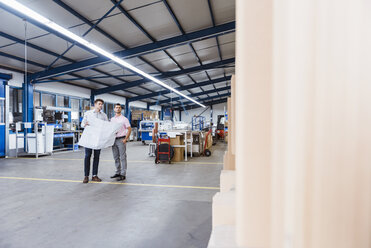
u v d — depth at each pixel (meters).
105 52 4.64
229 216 0.40
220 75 11.48
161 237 1.73
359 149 0.12
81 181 3.46
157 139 5.13
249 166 0.16
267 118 0.15
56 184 3.28
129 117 13.33
